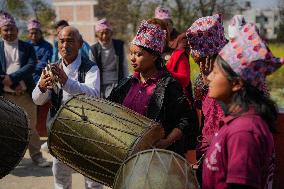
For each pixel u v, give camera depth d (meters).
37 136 5.93
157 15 5.42
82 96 3.03
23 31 20.73
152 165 2.34
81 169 2.99
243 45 2.08
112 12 26.22
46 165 5.93
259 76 2.08
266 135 2.03
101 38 6.80
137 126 2.79
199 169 2.51
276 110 2.18
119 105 2.94
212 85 2.15
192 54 3.13
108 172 2.81
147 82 3.19
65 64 3.89
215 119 2.99
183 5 22.38
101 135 2.82
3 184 5.33
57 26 6.45
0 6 20.94
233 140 2.01
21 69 5.70
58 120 2.96
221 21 3.09
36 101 3.78
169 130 3.14
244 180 1.94
